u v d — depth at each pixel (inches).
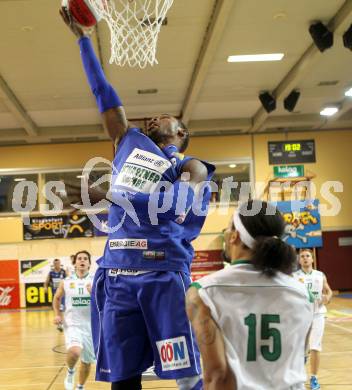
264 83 615.5
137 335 106.0
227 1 386.6
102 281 110.3
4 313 722.8
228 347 84.5
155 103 676.1
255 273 87.9
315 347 267.9
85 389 279.1
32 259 775.1
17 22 422.3
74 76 559.5
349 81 620.4
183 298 104.1
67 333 269.7
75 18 121.0
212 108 708.7
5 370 336.2
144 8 296.0
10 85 576.1
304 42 497.4
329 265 793.6
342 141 811.4
